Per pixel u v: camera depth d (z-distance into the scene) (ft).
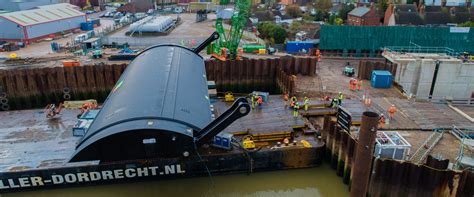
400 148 66.39
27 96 120.57
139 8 419.95
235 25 148.87
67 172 68.33
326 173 75.72
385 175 63.52
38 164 70.18
